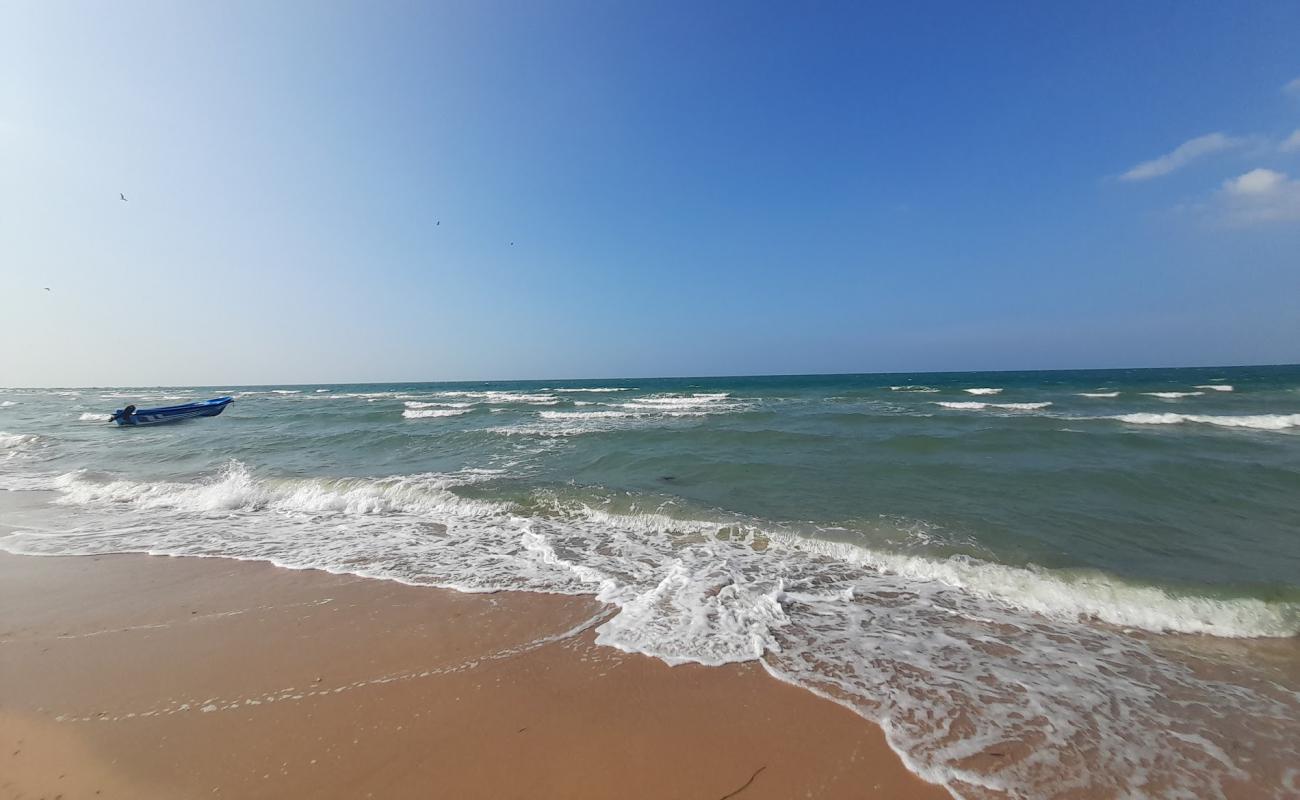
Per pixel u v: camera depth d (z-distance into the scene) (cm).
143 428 2208
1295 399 2633
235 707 329
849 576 545
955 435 1402
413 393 5856
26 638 425
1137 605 461
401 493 900
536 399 3819
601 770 274
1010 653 392
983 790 261
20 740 298
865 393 3956
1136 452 1152
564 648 400
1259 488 834
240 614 467
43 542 688
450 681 357
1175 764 278
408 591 516
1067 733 302
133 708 328
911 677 361
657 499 830
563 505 823
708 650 396
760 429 1587
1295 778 267
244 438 1700
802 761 280
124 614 468
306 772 272
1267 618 436
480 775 270
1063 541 618
